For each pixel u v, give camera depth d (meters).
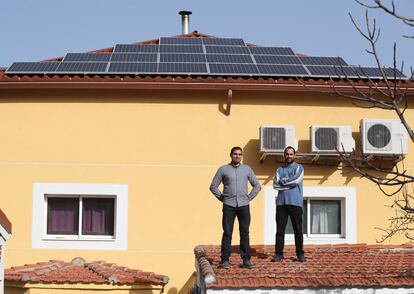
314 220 17.30
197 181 17.05
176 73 16.77
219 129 17.14
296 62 18.28
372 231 17.11
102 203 17.22
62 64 17.48
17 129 17.09
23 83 16.67
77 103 17.14
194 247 16.84
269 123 17.16
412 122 17.17
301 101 17.22
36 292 14.70
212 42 20.56
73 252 16.86
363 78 16.58
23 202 16.94
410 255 14.89
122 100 17.16
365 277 12.50
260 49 19.66
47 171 17.00
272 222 16.97
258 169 17.03
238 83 16.72
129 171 17.03
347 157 9.70
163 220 16.94
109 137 17.08
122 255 16.84
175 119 17.14
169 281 16.78
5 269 15.68
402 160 17.09
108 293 14.71
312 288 12.19
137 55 18.48
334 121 17.19
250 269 13.24
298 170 14.13
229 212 13.49
